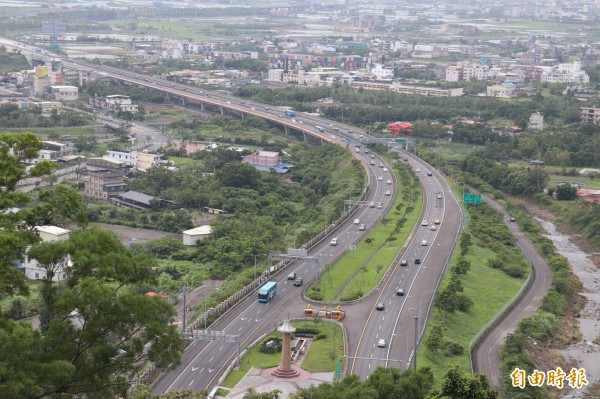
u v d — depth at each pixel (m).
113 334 192.00
